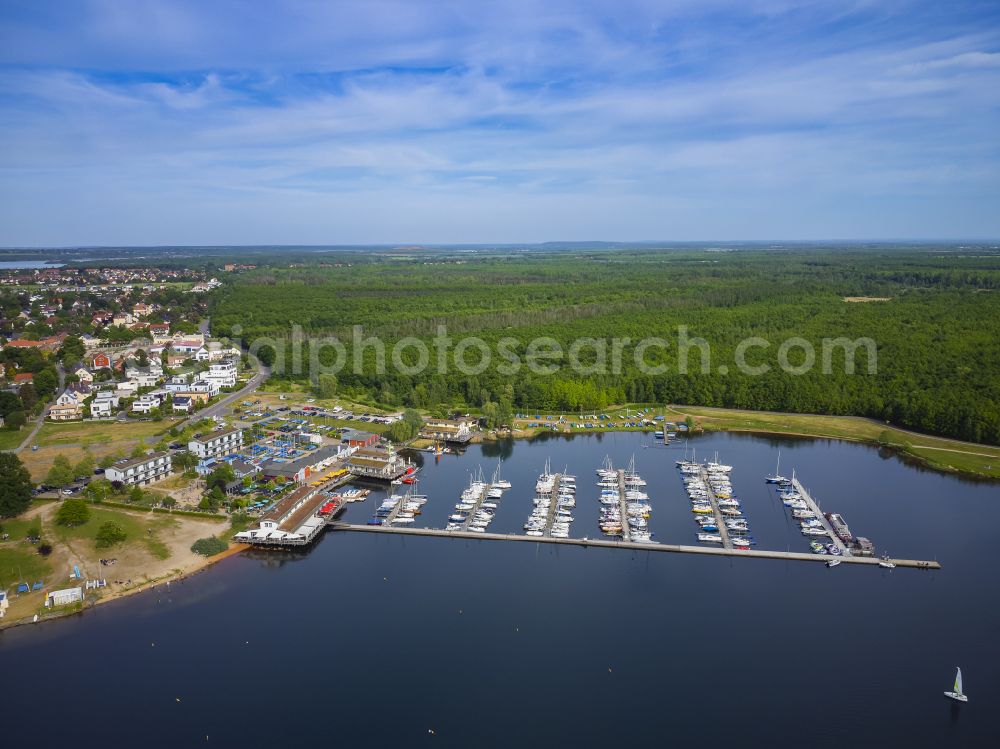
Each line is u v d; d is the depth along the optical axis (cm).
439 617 16100
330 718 12719
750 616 16225
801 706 13188
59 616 15812
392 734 12306
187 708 12962
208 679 13788
